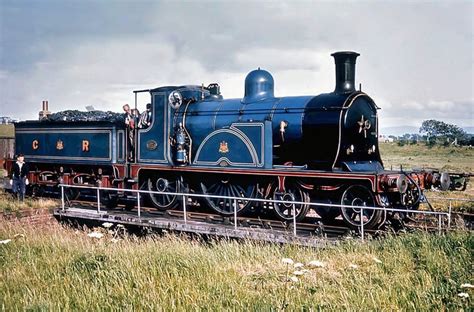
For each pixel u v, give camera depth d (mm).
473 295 7129
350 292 7465
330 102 12633
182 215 14461
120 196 16641
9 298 7680
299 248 10461
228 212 13953
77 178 18250
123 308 7266
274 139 13414
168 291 7887
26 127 19891
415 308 7000
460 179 12398
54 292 7988
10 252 10766
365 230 11531
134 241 12875
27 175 19766
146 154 15883
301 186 12656
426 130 90625
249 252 10086
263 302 7094
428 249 9164
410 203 12023
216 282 8109
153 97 15719
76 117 19000
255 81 14305
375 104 13172
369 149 13070
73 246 11281
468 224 12461
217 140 14328
